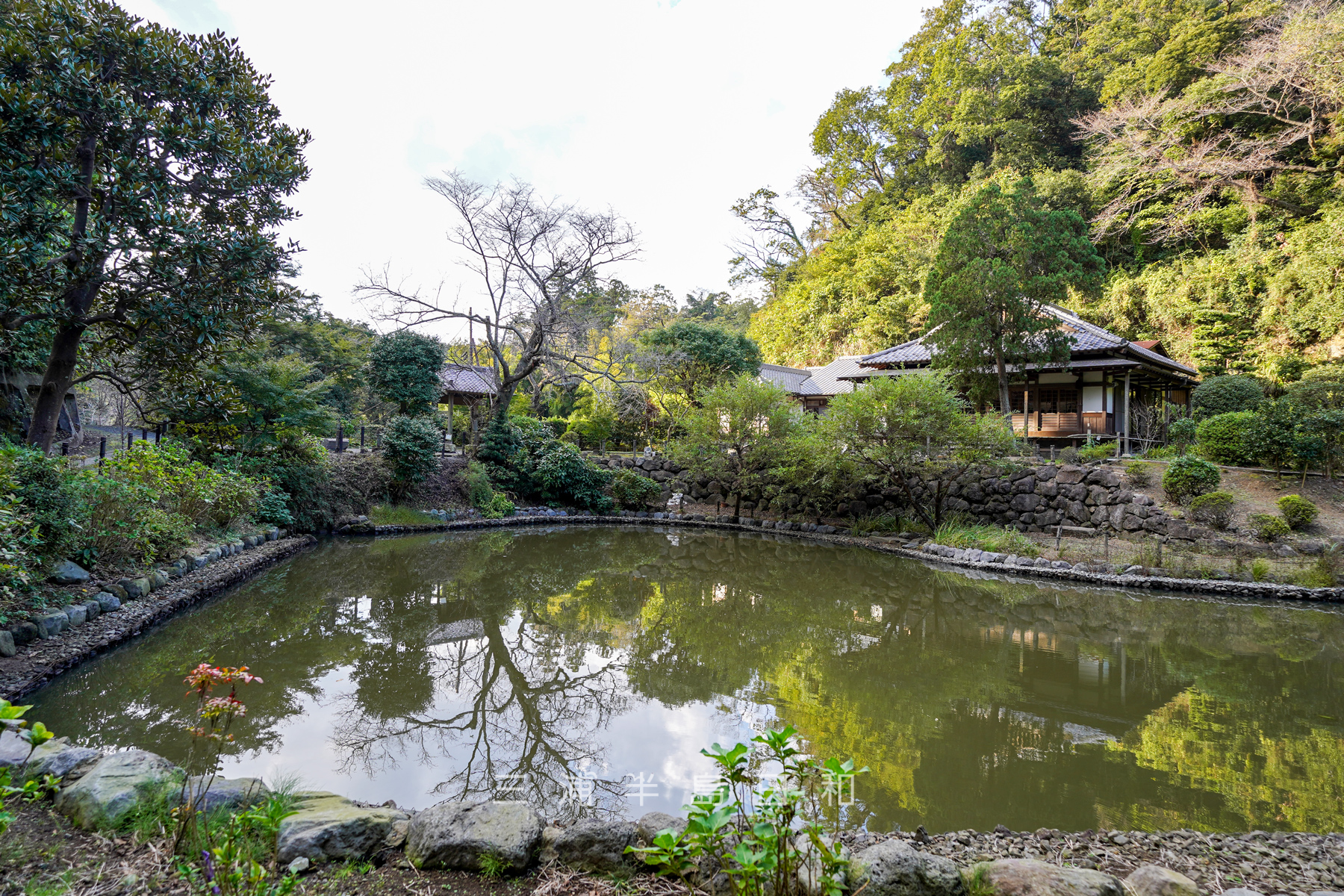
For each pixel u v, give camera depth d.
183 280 6.34
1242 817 3.77
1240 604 8.91
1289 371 18.05
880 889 2.31
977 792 4.02
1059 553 11.33
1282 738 4.88
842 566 11.95
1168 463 12.59
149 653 6.12
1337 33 19.73
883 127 37.47
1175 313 22.08
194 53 6.54
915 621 8.33
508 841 2.58
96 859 2.34
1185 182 23.09
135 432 14.54
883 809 3.82
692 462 17.64
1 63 5.36
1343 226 18.84
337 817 2.67
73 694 5.10
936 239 29.03
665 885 2.46
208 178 6.57
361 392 22.84
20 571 5.06
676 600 9.51
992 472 14.16
